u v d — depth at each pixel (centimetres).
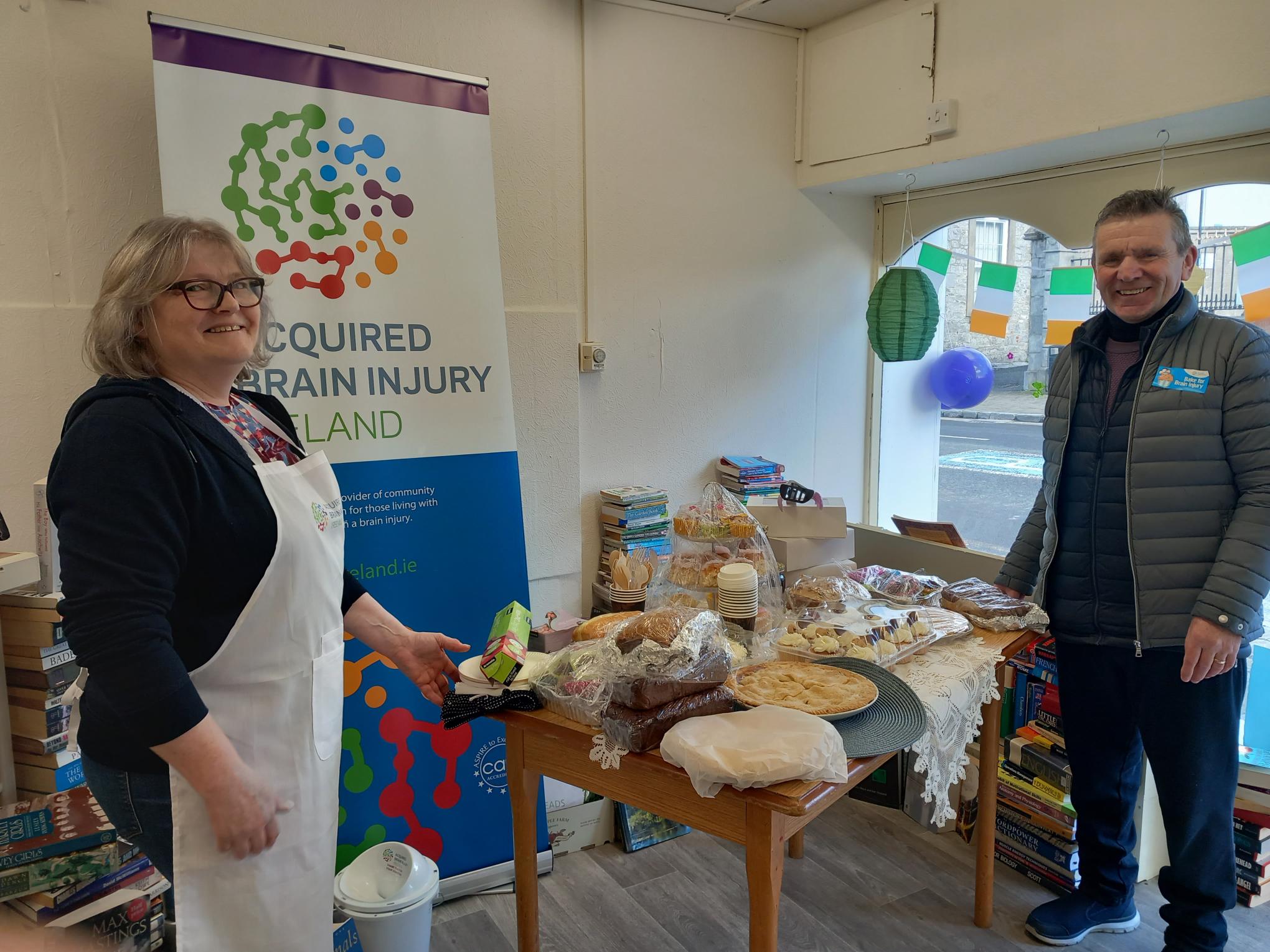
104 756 123
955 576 300
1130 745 204
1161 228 177
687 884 236
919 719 147
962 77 272
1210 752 183
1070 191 283
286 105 203
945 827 260
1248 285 240
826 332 349
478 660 165
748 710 142
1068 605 202
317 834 138
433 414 225
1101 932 214
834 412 358
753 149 318
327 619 139
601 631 170
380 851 197
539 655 166
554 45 264
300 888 135
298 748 134
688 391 313
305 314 207
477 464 232
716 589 194
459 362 229
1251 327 177
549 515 276
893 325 313
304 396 208
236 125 197
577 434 279
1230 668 172
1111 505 192
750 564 188
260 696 129
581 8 269
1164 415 180
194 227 124
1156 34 224
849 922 218
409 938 184
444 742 227
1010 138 261
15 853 149
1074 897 217
